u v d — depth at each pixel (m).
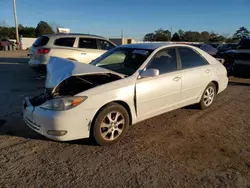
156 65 4.30
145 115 4.14
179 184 2.82
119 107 3.72
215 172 3.08
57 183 2.79
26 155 3.37
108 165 3.18
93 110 3.46
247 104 6.20
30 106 3.65
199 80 5.05
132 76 3.93
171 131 4.31
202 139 4.02
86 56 9.02
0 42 34.19
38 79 9.03
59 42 8.68
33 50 8.90
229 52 10.55
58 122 3.30
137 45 4.81
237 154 3.54
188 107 5.72
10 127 4.28
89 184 2.79
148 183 2.82
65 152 3.48
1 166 3.09
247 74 10.12
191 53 5.08
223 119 5.00
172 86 4.44
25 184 2.76
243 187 2.80
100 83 3.91
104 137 3.65
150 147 3.70
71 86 3.94
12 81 8.55
